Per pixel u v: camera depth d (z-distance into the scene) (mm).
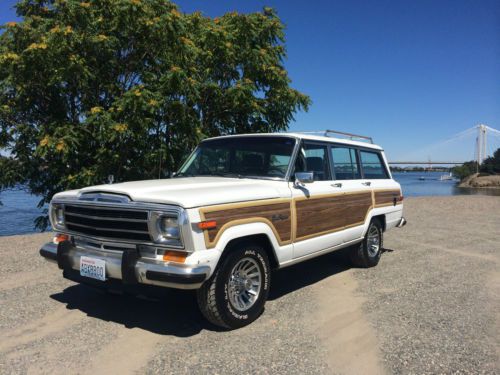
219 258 3830
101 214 4055
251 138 5500
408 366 3434
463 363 3490
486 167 93625
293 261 4898
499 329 4223
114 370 3336
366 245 6609
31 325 4219
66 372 3301
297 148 5125
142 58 11117
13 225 16734
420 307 4863
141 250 3830
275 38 13102
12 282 5645
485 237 10016
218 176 5332
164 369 3352
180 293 3879
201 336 3992
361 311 4715
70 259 4336
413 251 8258
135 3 9805
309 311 4707
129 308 4727
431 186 75750
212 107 12328
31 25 10336
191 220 3600
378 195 6809
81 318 4422
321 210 5336
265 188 4570
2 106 10211
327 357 3578
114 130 9398
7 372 3291
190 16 12172
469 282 5961
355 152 6523
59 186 10883
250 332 4098
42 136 9922
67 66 9414
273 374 3285
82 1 10414
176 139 10992
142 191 3893
